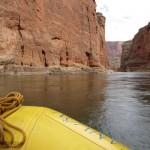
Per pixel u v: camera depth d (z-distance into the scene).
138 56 147.62
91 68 74.38
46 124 2.43
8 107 2.58
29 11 46.34
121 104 11.47
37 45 47.03
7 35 38.31
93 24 87.88
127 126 7.18
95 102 11.95
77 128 2.52
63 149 2.26
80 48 72.00
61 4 62.81
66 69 55.12
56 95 14.18
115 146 2.49
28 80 25.03
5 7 39.50
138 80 34.38
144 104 11.59
